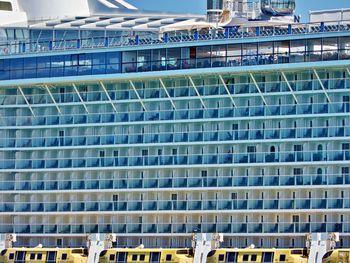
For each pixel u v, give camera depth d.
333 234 196.88
